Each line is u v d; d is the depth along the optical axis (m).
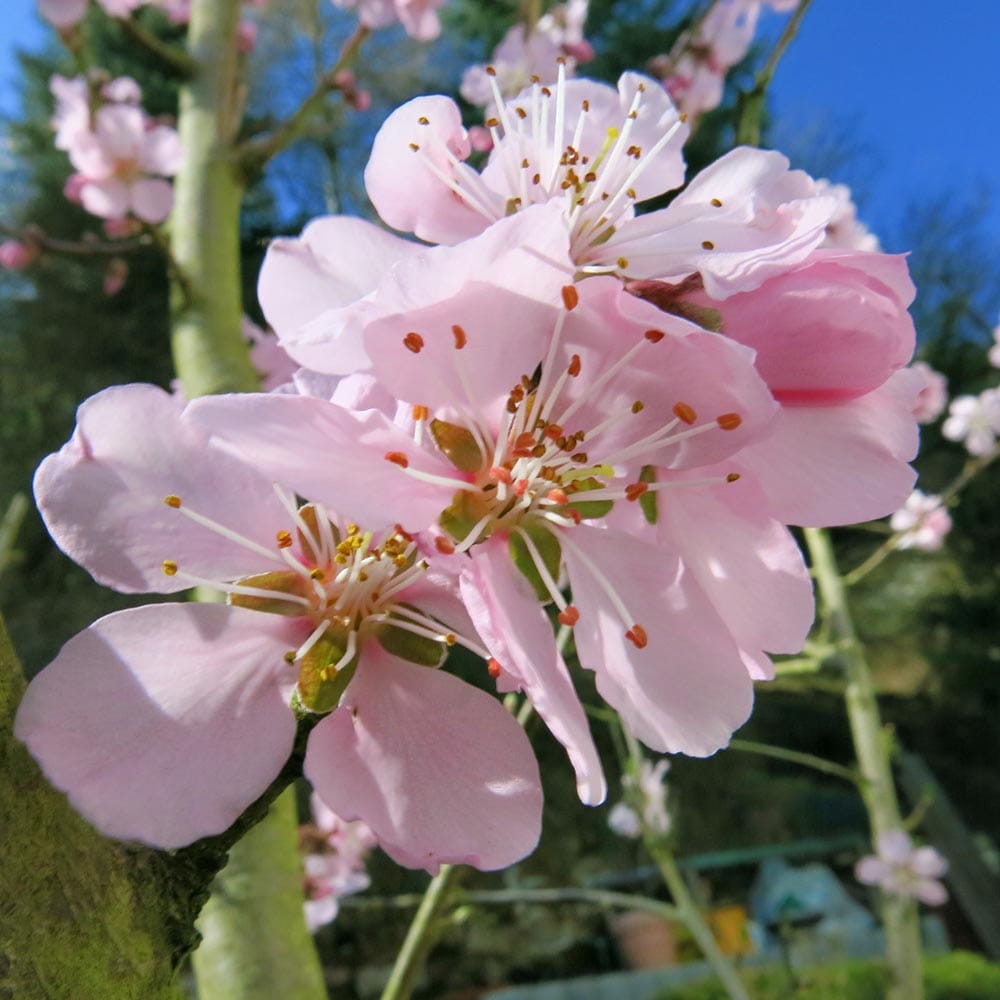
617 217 0.09
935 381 0.49
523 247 0.07
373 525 0.06
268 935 0.15
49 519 0.07
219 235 0.22
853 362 0.08
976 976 0.67
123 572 0.07
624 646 0.08
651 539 0.08
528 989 0.68
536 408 0.08
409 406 0.08
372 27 0.26
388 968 0.72
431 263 0.07
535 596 0.08
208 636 0.07
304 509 0.08
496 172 0.10
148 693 0.07
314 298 0.09
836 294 0.07
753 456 0.08
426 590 0.08
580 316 0.07
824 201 0.08
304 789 0.53
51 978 0.06
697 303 0.08
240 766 0.07
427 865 0.07
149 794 0.06
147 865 0.07
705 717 0.08
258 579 0.08
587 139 0.10
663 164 0.10
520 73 0.29
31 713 0.06
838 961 0.66
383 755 0.07
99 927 0.06
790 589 0.08
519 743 0.07
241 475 0.08
